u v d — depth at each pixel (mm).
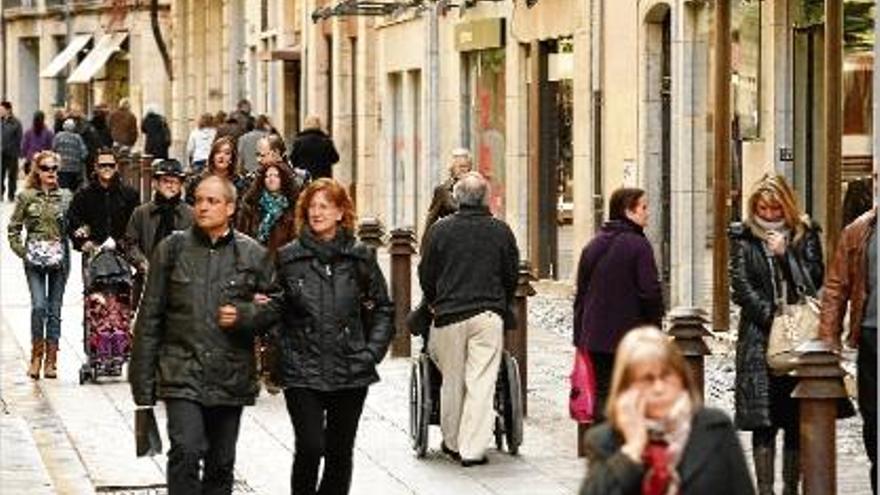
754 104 38000
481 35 53531
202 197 21188
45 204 35688
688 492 12867
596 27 46094
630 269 25578
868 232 22219
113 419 31641
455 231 26984
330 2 72000
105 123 78312
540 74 50156
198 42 96375
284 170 32375
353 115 70438
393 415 31344
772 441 23266
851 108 34375
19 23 118875
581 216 47031
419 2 58344
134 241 32594
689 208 41625
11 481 26422
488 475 26453
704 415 13016
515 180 51562
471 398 27062
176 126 98688
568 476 26281
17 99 119688
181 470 21016
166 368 21188
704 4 40906
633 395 12531
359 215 68312
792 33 37031
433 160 58750
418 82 61906
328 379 22094
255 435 29672
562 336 40844
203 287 21219
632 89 44094
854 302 22328
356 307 22281
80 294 50094
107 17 109062
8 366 37875
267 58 81625
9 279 54812
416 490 25516
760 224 22953
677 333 23297
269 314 21312
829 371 19797
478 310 26969
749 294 22859
